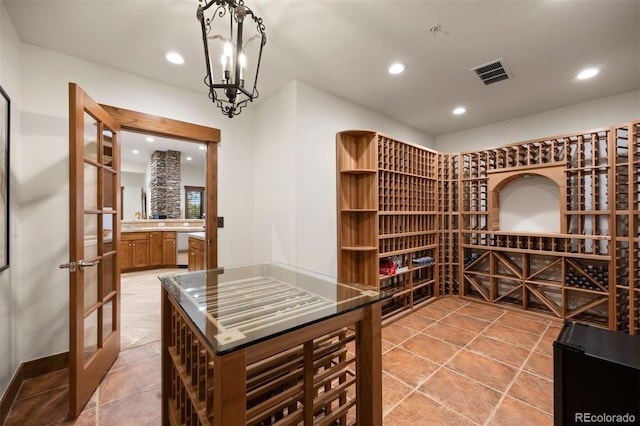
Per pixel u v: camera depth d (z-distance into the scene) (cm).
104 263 210
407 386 188
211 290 146
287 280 168
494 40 209
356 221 309
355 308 121
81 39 202
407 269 332
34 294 201
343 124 314
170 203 649
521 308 336
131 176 904
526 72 256
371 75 261
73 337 162
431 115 365
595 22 189
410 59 234
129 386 191
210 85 126
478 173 376
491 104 329
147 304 359
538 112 354
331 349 133
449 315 322
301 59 234
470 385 189
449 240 392
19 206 195
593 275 290
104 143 222
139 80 253
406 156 339
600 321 294
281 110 286
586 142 308
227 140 308
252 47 216
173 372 150
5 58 173
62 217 213
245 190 321
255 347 93
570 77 265
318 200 288
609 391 110
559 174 306
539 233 320
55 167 211
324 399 122
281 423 110
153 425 156
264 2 168
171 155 646
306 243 277
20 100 198
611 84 279
